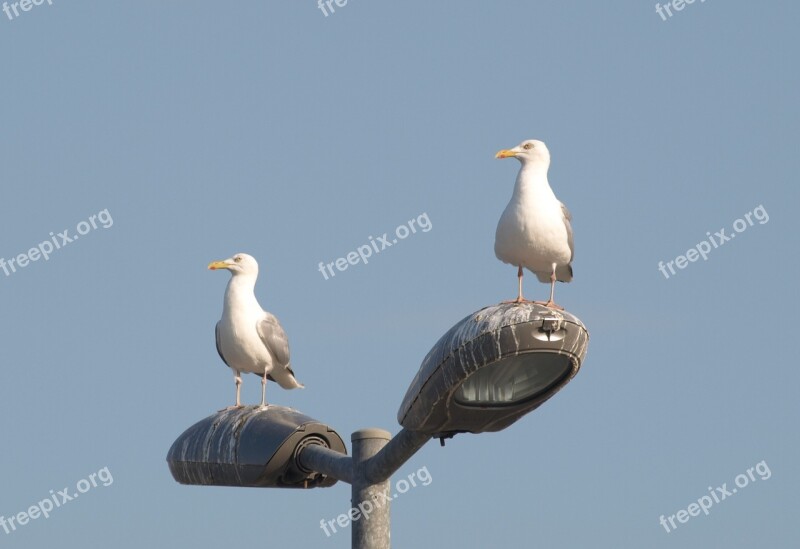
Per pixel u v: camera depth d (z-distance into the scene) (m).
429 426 12.59
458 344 11.70
